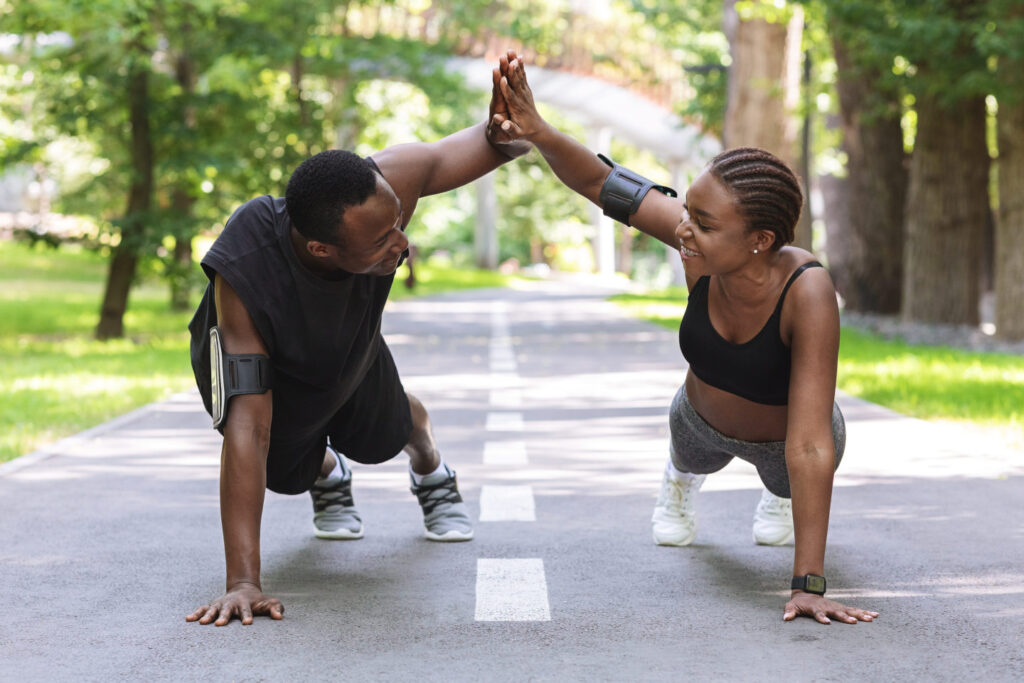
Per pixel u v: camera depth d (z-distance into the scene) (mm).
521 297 32844
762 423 3930
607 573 4352
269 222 3656
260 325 3631
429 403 9945
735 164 3502
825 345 3619
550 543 4883
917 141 19219
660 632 3566
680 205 3865
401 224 3766
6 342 18641
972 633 3523
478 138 3918
